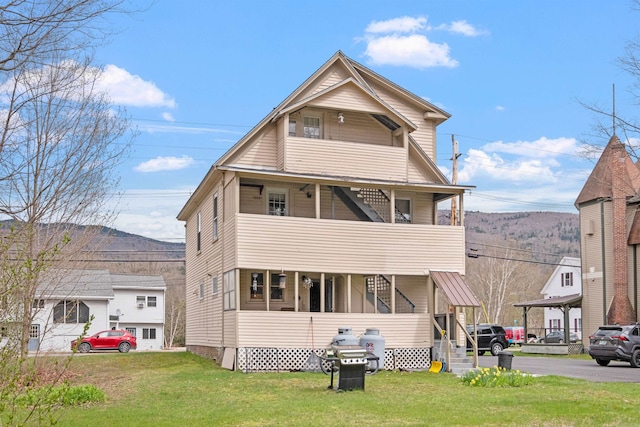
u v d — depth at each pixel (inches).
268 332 934.4
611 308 1520.7
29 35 402.0
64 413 543.5
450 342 986.7
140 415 545.6
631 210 1558.8
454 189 1061.8
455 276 1013.2
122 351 1667.1
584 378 860.6
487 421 500.4
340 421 502.9
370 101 1060.5
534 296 3602.4
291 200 1067.9
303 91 1041.5
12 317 333.4
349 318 976.3
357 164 1037.8
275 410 559.5
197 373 888.9
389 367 982.4
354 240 997.2
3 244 335.6
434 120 1181.7
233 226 961.5
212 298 1106.7
